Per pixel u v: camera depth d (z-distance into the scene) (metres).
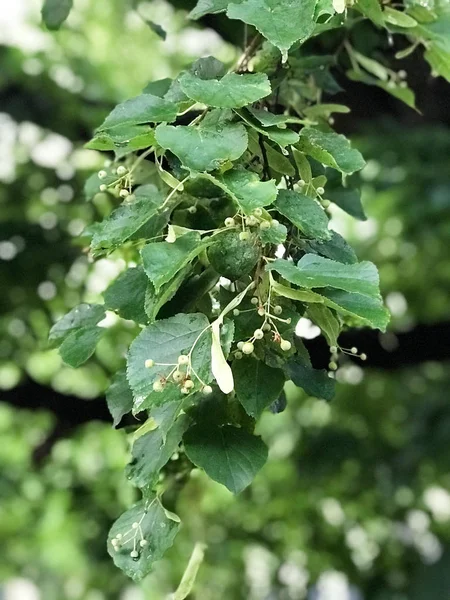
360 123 1.53
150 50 1.95
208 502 1.89
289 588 2.08
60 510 2.21
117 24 1.94
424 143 1.76
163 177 0.60
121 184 0.66
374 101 1.46
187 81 0.56
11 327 1.67
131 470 0.62
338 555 2.12
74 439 1.92
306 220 0.56
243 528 2.04
